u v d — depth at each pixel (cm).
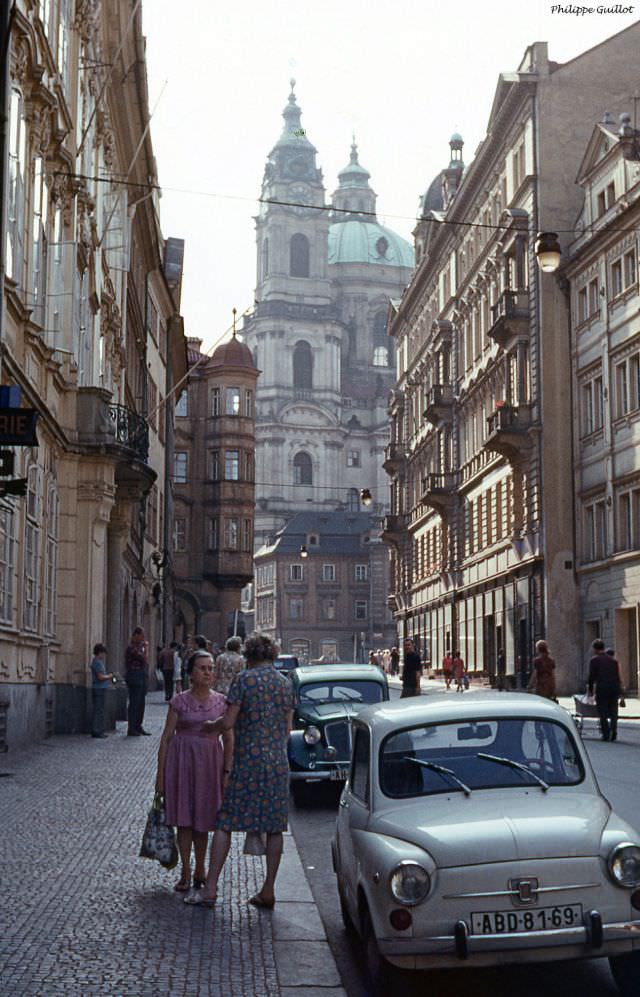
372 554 14138
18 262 1916
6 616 1936
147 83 3491
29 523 2139
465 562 6394
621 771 1858
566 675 4728
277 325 16388
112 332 3381
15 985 660
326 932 848
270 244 16838
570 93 5053
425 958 657
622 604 4306
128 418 2822
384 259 18300
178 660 4416
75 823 1264
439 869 668
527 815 711
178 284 6450
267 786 891
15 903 870
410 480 8400
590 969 770
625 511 4378
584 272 4719
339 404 16662
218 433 8212
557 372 4881
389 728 796
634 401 4275
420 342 8088
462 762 776
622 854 674
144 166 4188
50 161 2252
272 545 14688
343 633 14275
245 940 784
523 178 5191
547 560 4788
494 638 5812
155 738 2455
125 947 754
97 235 3005
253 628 15512
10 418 1110
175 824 941
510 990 723
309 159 17188
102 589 2673
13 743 2033
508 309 5053
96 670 2442
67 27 2481
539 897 661
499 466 5641
